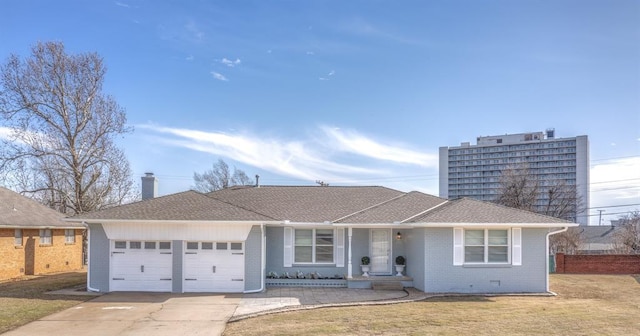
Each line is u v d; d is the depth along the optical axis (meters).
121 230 18.44
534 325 12.23
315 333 11.38
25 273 24.56
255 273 18.50
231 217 18.41
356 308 14.91
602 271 26.81
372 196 24.25
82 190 34.03
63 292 18.12
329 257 21.17
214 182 61.22
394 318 13.16
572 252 38.28
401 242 21.41
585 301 16.59
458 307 15.09
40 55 31.58
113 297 16.95
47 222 25.62
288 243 20.97
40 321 12.87
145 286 18.39
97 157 34.31
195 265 18.47
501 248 18.98
